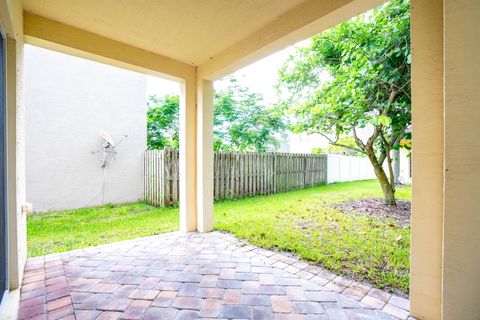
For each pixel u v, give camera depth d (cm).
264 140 958
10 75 193
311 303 179
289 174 785
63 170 544
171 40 292
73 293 193
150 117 896
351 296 188
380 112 430
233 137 909
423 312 161
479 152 131
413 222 166
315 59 501
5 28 182
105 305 177
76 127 562
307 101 466
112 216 466
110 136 606
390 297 187
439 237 156
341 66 430
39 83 520
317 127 478
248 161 664
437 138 156
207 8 231
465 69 134
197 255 269
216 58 330
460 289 137
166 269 235
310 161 876
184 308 174
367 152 496
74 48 260
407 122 421
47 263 249
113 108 614
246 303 180
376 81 400
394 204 508
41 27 240
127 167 630
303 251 270
